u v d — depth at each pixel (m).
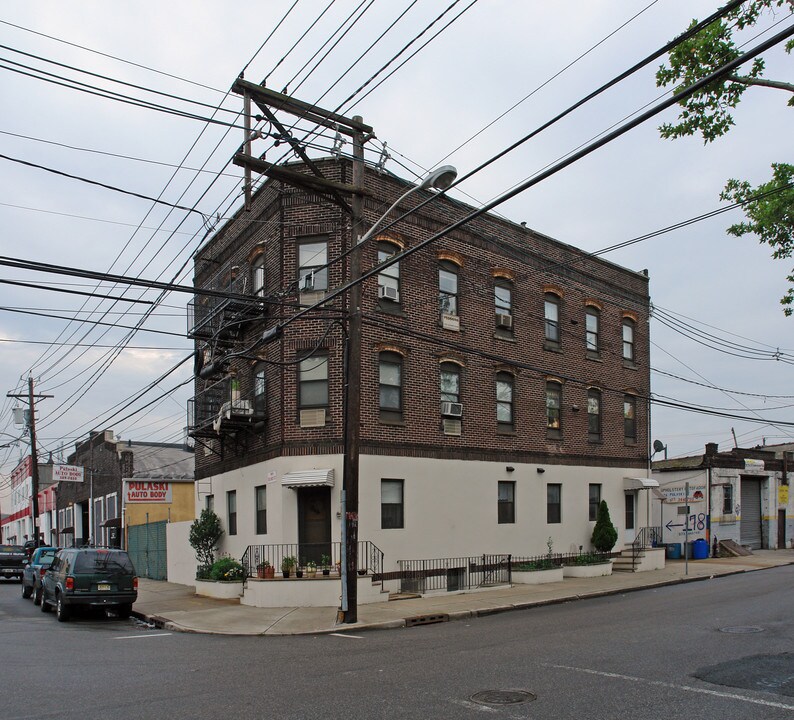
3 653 12.54
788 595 18.61
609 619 15.07
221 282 25.06
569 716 7.49
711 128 13.70
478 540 22.38
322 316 17.70
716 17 7.35
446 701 8.22
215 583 20.72
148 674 10.34
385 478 20.12
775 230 14.93
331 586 18.05
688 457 37.44
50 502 56.34
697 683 8.91
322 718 7.60
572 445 26.61
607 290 29.19
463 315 23.06
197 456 26.53
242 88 13.15
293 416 19.92
